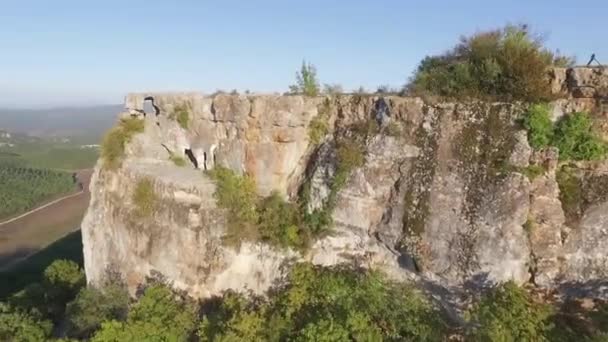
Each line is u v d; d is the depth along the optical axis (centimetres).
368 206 1995
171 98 2550
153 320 1906
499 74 1884
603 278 1684
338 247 2084
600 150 1742
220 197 2244
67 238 8662
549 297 1720
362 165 2008
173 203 2311
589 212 1728
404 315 1712
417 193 1881
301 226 2125
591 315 1641
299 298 1905
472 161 1820
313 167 2145
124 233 2489
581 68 1784
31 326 2370
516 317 1525
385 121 2009
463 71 1945
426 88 2027
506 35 1966
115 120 2764
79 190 15088
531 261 1736
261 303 2056
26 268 6706
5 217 11419
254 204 2238
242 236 2191
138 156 2616
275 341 1759
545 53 1939
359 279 1931
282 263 2127
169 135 2583
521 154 1772
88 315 2259
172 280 2303
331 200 2062
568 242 1728
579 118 1755
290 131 2209
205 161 2469
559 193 1769
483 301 1645
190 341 1958
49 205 12862
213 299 2233
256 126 2238
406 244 1875
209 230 2230
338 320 1691
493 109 1834
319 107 2216
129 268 2472
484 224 1756
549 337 1532
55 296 3167
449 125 1884
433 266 1830
